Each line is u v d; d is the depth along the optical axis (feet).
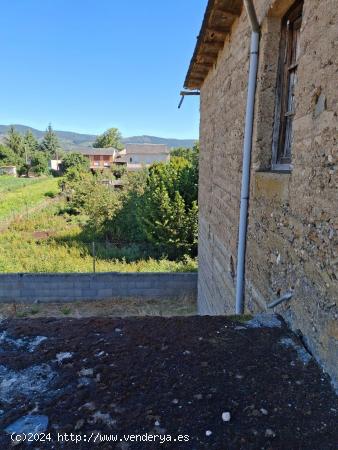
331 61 5.22
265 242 8.42
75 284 30.04
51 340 5.96
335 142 5.08
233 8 10.83
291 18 8.24
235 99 11.66
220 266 14.76
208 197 18.52
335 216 5.06
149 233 41.34
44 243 48.75
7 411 4.24
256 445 3.85
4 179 147.43
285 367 5.34
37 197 94.68
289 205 6.89
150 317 7.13
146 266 37.37
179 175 41.88
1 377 4.90
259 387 4.84
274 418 4.26
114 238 52.01
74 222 65.10
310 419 4.26
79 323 6.71
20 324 6.64
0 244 47.73
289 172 7.28
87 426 4.02
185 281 30.60
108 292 30.40
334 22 5.12
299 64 6.53
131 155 172.45
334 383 4.92
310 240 5.89
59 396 4.52
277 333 6.41
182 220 40.16
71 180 92.17
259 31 8.95
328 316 5.21
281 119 8.82
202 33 13.06
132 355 5.51
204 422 4.15
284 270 7.16
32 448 3.72
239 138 11.03
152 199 41.11
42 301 29.96
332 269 5.11
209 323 6.83
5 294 29.76
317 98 5.69
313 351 5.68
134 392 4.63
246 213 10.00
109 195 58.90
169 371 5.12
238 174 11.17
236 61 11.50
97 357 5.42
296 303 6.47
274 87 8.84
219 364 5.35
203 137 20.71
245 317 7.18
